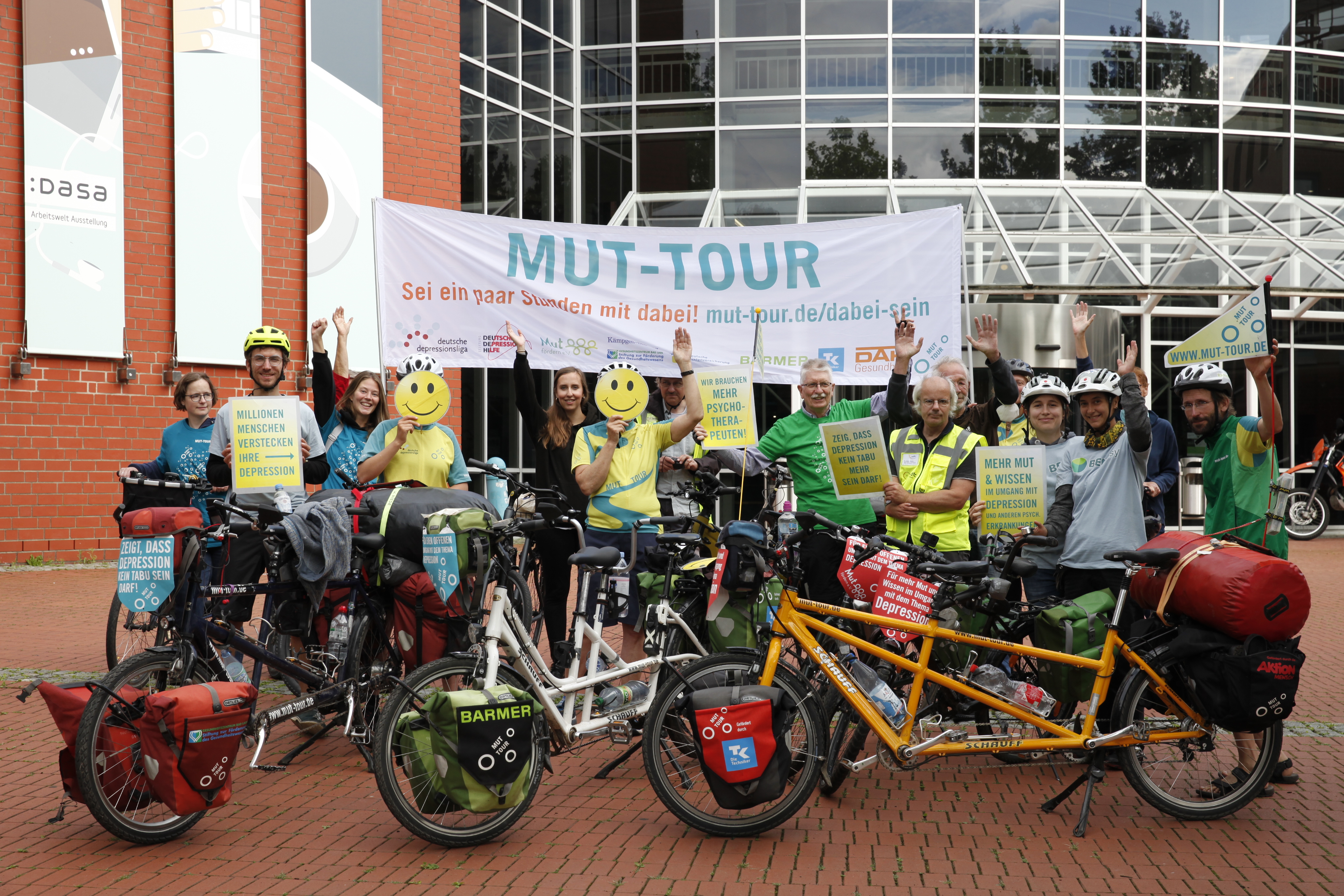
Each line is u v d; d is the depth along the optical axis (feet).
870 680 14.14
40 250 37.24
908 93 56.59
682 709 13.69
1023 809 14.90
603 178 57.82
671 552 17.03
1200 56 57.82
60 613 28.78
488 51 50.08
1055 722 14.57
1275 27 58.44
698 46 57.21
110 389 38.68
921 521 18.04
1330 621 30.86
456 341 25.73
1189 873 12.50
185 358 40.09
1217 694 13.84
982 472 17.15
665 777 13.70
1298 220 55.01
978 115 56.49
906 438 18.80
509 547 17.13
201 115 40.22
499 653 14.26
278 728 18.56
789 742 13.61
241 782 15.78
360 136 43.83
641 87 57.57
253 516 15.34
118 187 38.70
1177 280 47.24
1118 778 16.43
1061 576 17.21
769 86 56.95
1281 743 14.49
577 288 25.79
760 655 14.10
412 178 45.39
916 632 14.20
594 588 15.76
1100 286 45.29
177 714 12.64
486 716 13.08
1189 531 15.24
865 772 16.66
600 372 25.90
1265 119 58.44
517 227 25.73
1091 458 17.08
